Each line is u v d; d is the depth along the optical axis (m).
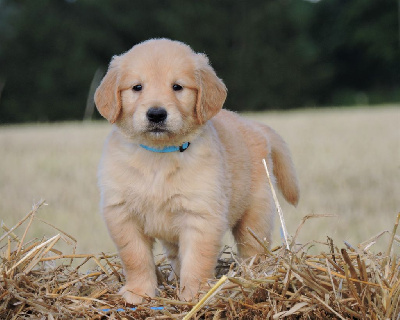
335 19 41.34
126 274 4.00
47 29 32.59
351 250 3.77
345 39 39.53
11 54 32.34
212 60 35.03
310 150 11.92
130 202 3.91
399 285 3.22
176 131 3.75
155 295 3.99
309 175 9.32
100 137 15.57
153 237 4.11
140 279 3.96
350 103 37.91
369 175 9.31
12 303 3.41
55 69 31.77
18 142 14.67
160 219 3.94
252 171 4.48
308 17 40.44
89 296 3.60
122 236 3.98
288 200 5.03
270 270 3.54
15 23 32.78
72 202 7.69
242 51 35.56
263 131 4.85
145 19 34.69
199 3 35.81
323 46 40.28
